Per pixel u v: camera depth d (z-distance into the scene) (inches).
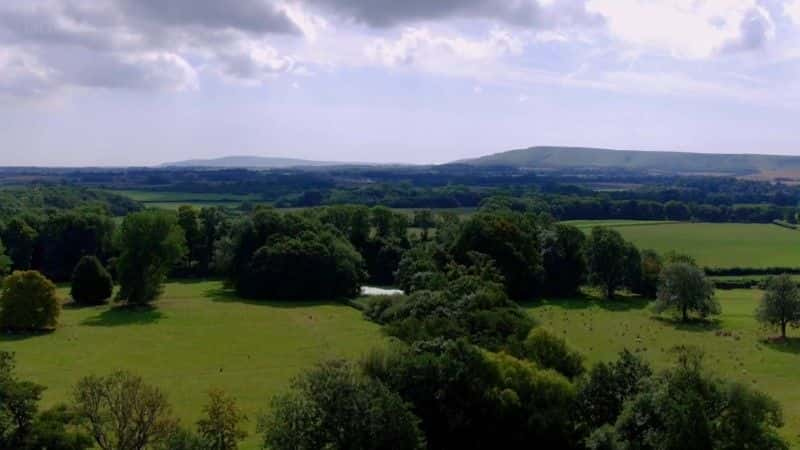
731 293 5344.5
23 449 1625.2
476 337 2999.5
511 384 2247.8
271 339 3774.6
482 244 5152.6
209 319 4350.4
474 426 2206.0
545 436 2172.7
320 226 5885.8
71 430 1817.2
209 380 2962.6
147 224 4803.2
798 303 3882.9
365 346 3565.5
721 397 1935.3
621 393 2164.1
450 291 3754.9
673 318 4485.7
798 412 2591.0
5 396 1635.1
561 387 2251.5
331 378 1911.9
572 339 3816.4
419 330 3134.8
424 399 2199.8
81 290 4840.1
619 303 5068.9
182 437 1755.7
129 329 4037.9
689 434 1803.6
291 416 1830.7
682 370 2018.9
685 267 4404.5
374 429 1849.2
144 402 1833.2
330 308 4798.2
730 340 3850.9
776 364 3334.2
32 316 3939.5
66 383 2871.6
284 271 5172.2
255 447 2130.9
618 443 1905.8
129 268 4763.8
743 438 1870.1
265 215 5684.1
